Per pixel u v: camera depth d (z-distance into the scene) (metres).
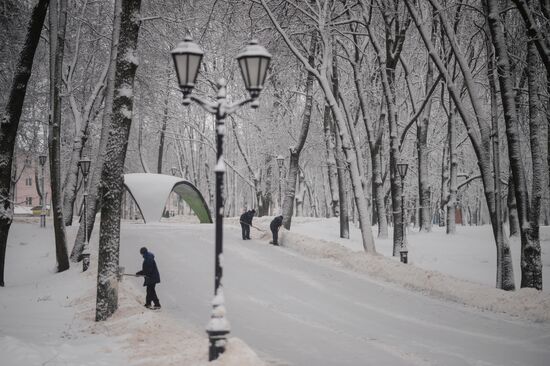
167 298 15.49
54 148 20.92
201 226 35.12
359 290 17.27
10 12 23.67
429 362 9.89
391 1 23.91
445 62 25.56
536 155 16.44
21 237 28.89
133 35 14.00
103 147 21.92
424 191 31.50
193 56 8.75
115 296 13.18
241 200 77.06
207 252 23.44
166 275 18.67
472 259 24.52
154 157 71.00
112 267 13.16
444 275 18.05
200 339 10.05
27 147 42.50
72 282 18.42
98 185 22.77
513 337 11.95
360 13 28.48
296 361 9.84
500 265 17.39
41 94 33.09
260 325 12.74
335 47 27.12
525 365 9.77
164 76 37.34
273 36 27.59
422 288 17.44
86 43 33.19
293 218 41.44
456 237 29.33
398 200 24.00
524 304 14.40
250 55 8.67
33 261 23.80
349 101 37.25
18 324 12.84
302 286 17.56
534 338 11.84
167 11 27.92
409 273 18.70
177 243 25.61
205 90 41.78
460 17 24.03
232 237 28.41
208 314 13.77
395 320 13.59
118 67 13.91
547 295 14.66
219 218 8.63
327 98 22.50
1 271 18.94
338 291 17.03
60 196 21.36
